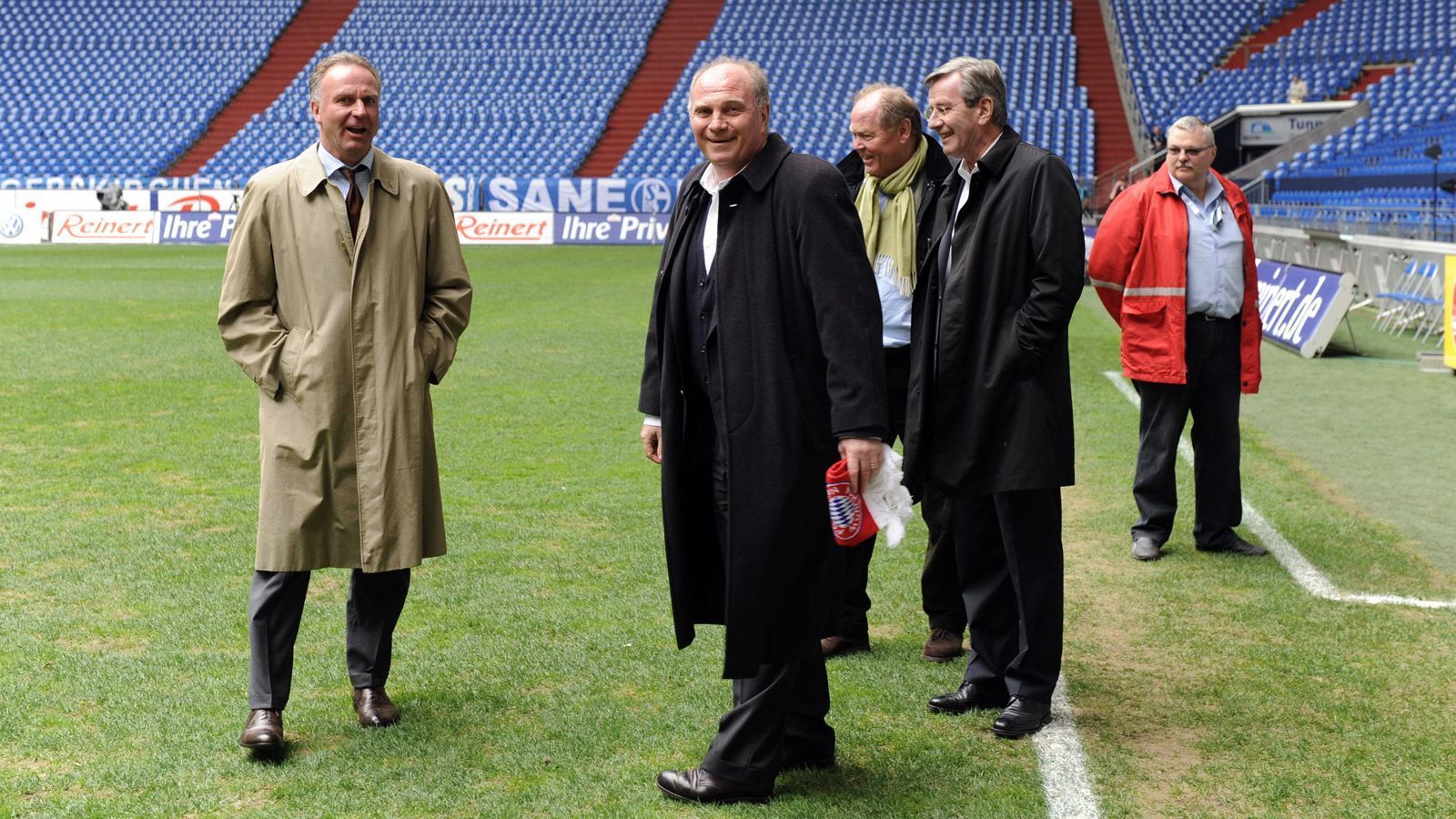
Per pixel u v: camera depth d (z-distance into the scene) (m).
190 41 36.59
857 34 34.19
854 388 2.88
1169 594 4.73
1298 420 8.24
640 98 33.47
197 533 5.57
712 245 3.01
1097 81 31.27
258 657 3.37
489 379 10.10
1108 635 4.30
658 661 4.07
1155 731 3.51
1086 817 3.00
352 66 3.38
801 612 3.00
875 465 2.91
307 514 3.38
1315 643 4.17
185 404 8.85
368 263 3.45
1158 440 5.24
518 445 7.58
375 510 3.43
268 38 36.44
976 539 3.64
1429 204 16.75
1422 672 3.90
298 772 3.26
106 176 32.03
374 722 3.56
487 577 4.99
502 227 28.28
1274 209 20.78
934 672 4.00
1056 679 3.55
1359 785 3.15
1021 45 32.25
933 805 3.07
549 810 3.04
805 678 3.24
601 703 3.72
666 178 29.22
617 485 6.56
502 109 33.06
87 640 4.22
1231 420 5.21
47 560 5.15
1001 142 3.45
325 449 3.41
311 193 3.42
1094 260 5.21
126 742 3.43
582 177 30.62
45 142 33.16
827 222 2.91
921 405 3.54
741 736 3.07
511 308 15.34
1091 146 28.55
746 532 2.92
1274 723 3.55
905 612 4.62
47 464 6.95
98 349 11.55
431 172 3.63
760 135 2.96
